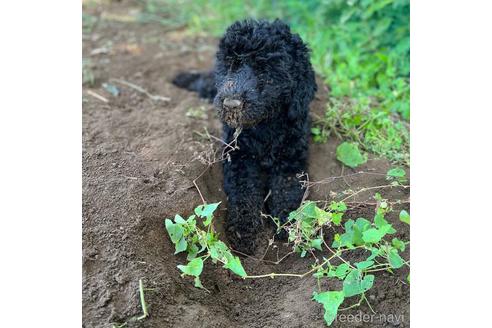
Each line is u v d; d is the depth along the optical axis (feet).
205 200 2.57
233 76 2.46
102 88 3.49
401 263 2.16
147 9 4.91
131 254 2.20
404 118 3.15
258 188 2.72
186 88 3.63
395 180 2.65
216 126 3.07
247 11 4.62
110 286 2.08
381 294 2.19
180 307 2.11
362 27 3.74
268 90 2.48
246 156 2.73
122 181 2.48
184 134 2.93
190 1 5.00
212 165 2.75
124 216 2.32
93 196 2.38
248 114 2.39
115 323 1.98
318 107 3.13
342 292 2.06
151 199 2.43
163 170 2.61
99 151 2.67
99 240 2.21
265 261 2.48
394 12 3.64
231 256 2.21
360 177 2.69
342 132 3.00
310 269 2.37
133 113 3.21
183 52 4.17
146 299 2.06
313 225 2.40
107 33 4.37
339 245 2.25
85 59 3.84
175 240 2.28
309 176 2.72
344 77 3.40
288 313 2.18
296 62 2.61
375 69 3.47
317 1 4.24
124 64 3.87
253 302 2.29
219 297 2.27
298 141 2.70
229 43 2.54
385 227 2.12
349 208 2.51
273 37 2.54
